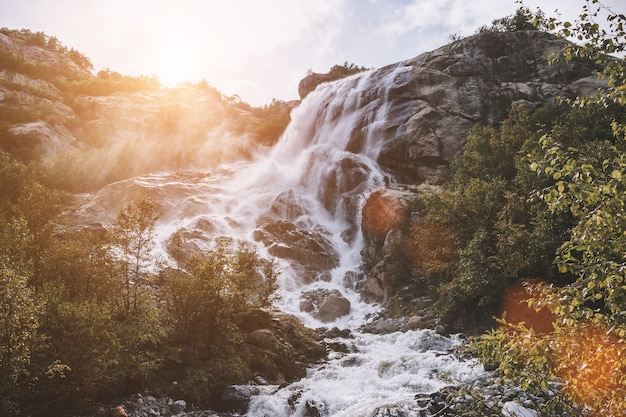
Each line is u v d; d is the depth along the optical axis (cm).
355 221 3691
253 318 1917
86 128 5588
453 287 2239
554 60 806
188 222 3512
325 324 2508
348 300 2694
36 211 1952
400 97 4466
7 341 1112
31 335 1160
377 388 1600
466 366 1638
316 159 4497
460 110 4228
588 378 691
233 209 3847
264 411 1470
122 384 1420
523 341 668
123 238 1770
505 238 2191
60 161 4516
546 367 700
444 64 4619
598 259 697
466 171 3069
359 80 5044
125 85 6962
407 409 1349
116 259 1748
